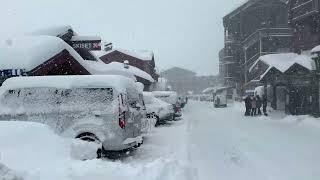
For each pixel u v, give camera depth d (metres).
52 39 17.62
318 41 33.78
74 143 8.45
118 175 7.37
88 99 10.76
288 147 14.01
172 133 18.72
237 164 10.85
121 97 10.75
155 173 8.12
